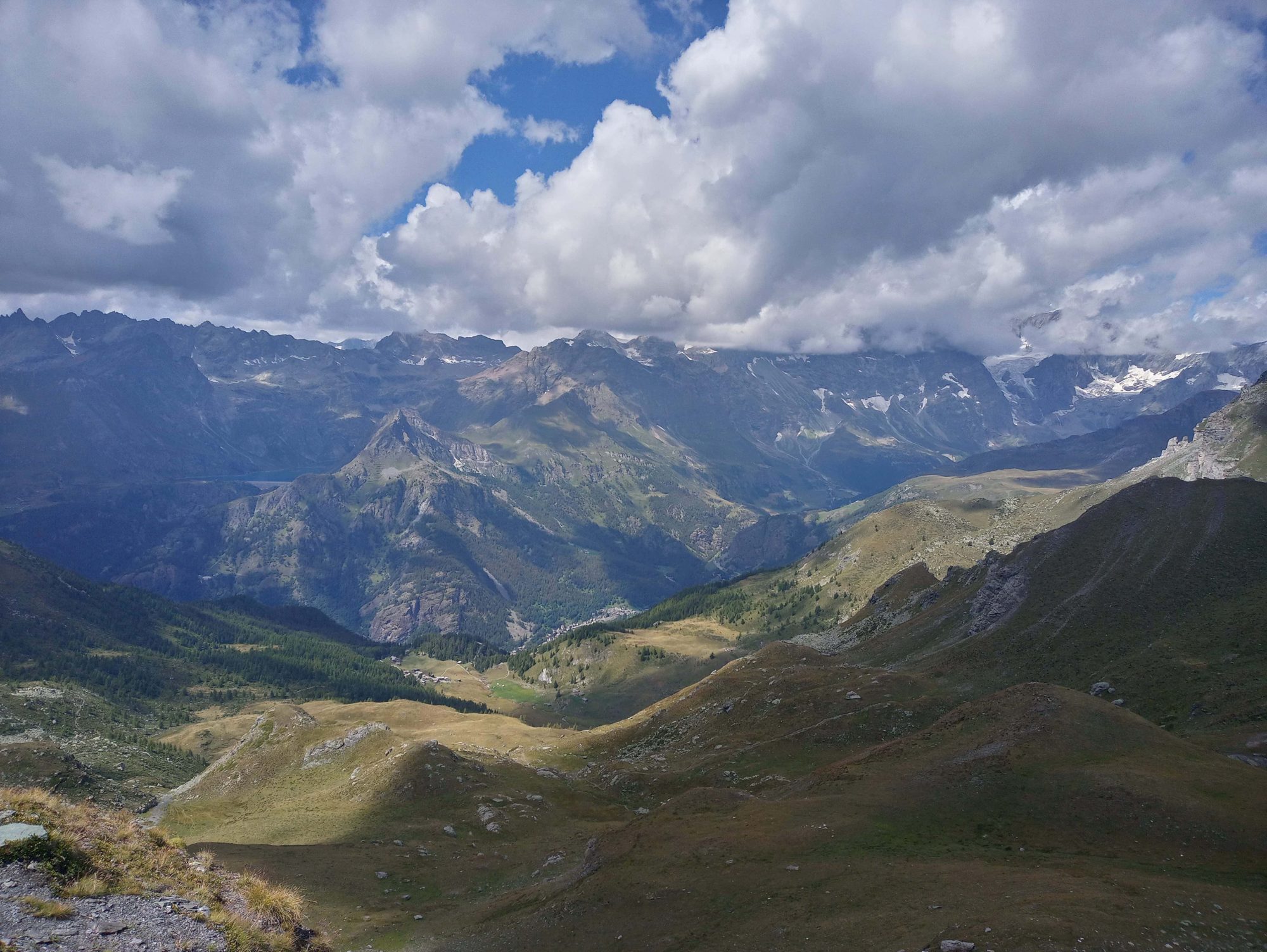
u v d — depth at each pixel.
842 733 135.38
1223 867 59.59
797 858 66.50
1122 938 42.81
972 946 43.06
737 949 53.47
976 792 74.25
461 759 150.25
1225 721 114.06
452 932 76.19
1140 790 69.50
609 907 66.56
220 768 175.25
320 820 129.25
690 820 82.50
